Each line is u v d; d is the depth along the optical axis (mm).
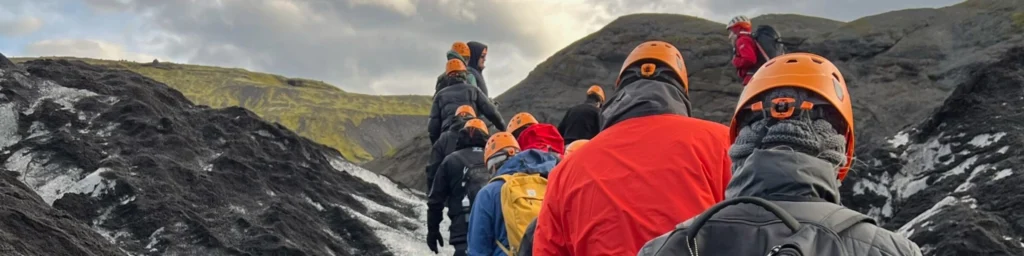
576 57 34094
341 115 111938
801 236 2104
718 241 2197
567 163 3611
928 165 12602
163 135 11508
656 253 2240
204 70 125000
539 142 6590
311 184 12062
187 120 12391
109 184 9805
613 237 3293
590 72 33375
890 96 26297
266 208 10656
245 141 12391
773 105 2490
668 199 3309
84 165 10250
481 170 7969
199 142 11930
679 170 3365
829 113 2523
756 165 2334
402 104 133750
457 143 8242
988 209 10016
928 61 27641
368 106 126188
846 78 27781
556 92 33156
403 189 14656
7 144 10758
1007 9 29297
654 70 3781
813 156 2430
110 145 10938
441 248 11234
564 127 9297
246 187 11086
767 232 2156
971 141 12375
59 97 11875
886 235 2154
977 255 8820
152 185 10086
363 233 11008
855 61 28688
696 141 3459
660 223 3264
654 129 3516
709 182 3367
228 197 10688
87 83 12305
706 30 32969
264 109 110438
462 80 11242
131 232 9273
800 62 2578
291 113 111875
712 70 30531
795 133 2432
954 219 9656
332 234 10820
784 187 2281
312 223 10711
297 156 12891
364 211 12188
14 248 6586
